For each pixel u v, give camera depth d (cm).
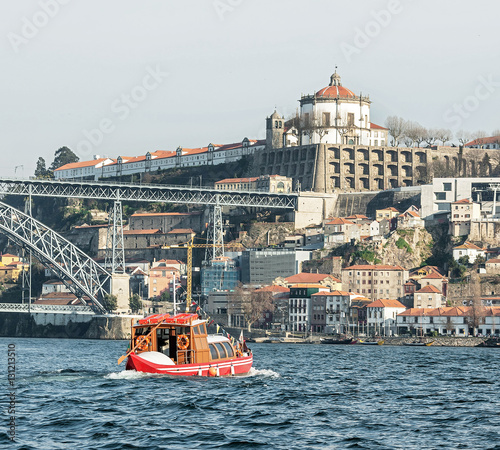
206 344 10475
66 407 8400
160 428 7425
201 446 6812
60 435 7150
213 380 10369
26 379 10469
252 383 10431
